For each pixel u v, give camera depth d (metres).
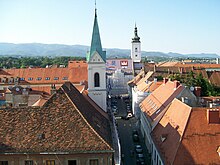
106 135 46.53
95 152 39.69
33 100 74.56
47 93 82.56
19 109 44.00
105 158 40.19
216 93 107.50
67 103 44.44
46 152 39.50
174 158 42.97
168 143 49.12
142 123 86.62
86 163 40.25
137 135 85.06
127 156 69.81
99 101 76.31
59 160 40.06
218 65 191.75
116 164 43.56
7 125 42.34
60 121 42.50
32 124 42.31
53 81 131.75
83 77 131.75
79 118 42.78
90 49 75.62
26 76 134.50
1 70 137.38
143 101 95.12
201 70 141.75
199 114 47.34
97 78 75.94
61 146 40.00
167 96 72.81
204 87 107.19
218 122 46.53
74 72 134.25
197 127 46.06
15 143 40.44
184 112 50.41
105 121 57.03
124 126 101.81
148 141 70.50
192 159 42.84
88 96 73.75
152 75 137.50
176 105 57.66
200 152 43.59
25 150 39.66
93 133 41.28
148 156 67.94
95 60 75.19
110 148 39.97
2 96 81.94
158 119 62.56
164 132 54.62
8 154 39.41
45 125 42.16
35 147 39.94
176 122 51.53
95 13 75.25
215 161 42.81
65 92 46.38
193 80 108.12
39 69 137.38
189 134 45.28
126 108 142.12
